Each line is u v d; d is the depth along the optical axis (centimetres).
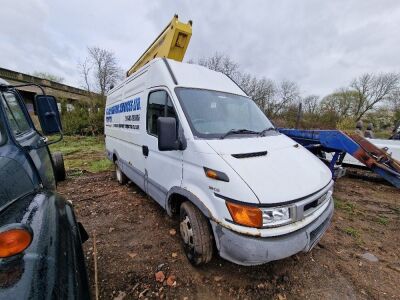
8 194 152
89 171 708
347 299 223
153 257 279
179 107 272
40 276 108
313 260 277
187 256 267
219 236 210
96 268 259
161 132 235
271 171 221
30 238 117
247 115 329
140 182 394
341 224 371
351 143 443
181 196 282
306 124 2534
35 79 2300
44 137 321
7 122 186
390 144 592
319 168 265
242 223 194
